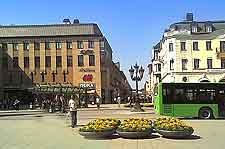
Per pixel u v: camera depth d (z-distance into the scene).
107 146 16.89
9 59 97.50
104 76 100.44
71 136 21.33
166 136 19.50
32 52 97.44
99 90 95.62
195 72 91.31
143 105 66.81
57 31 97.31
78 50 96.44
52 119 39.06
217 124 29.81
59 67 96.75
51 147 16.94
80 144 17.73
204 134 21.75
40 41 97.38
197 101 36.59
